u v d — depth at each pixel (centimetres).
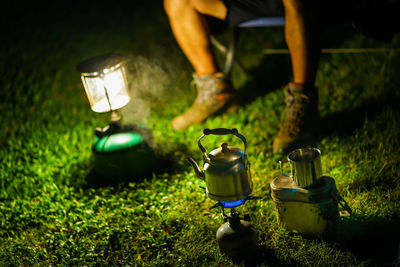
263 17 367
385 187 272
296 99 322
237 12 351
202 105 382
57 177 333
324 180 235
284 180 243
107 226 275
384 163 291
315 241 240
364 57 443
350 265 220
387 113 342
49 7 747
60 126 413
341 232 241
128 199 298
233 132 226
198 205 288
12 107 456
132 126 329
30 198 315
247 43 544
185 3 348
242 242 231
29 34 652
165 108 430
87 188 325
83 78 301
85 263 248
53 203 303
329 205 230
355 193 272
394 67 409
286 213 240
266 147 342
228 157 222
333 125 353
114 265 247
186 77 482
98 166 321
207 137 362
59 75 517
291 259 232
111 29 637
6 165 355
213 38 439
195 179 308
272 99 411
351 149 317
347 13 332
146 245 258
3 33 664
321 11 306
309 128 325
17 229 288
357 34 493
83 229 276
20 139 392
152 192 304
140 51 548
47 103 461
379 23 323
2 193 321
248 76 465
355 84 407
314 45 308
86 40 611
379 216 247
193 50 370
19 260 256
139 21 648
